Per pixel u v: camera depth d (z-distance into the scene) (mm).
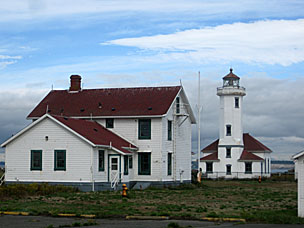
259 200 32750
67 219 21625
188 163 52094
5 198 30125
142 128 46312
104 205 27484
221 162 82250
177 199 32594
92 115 47469
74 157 40188
